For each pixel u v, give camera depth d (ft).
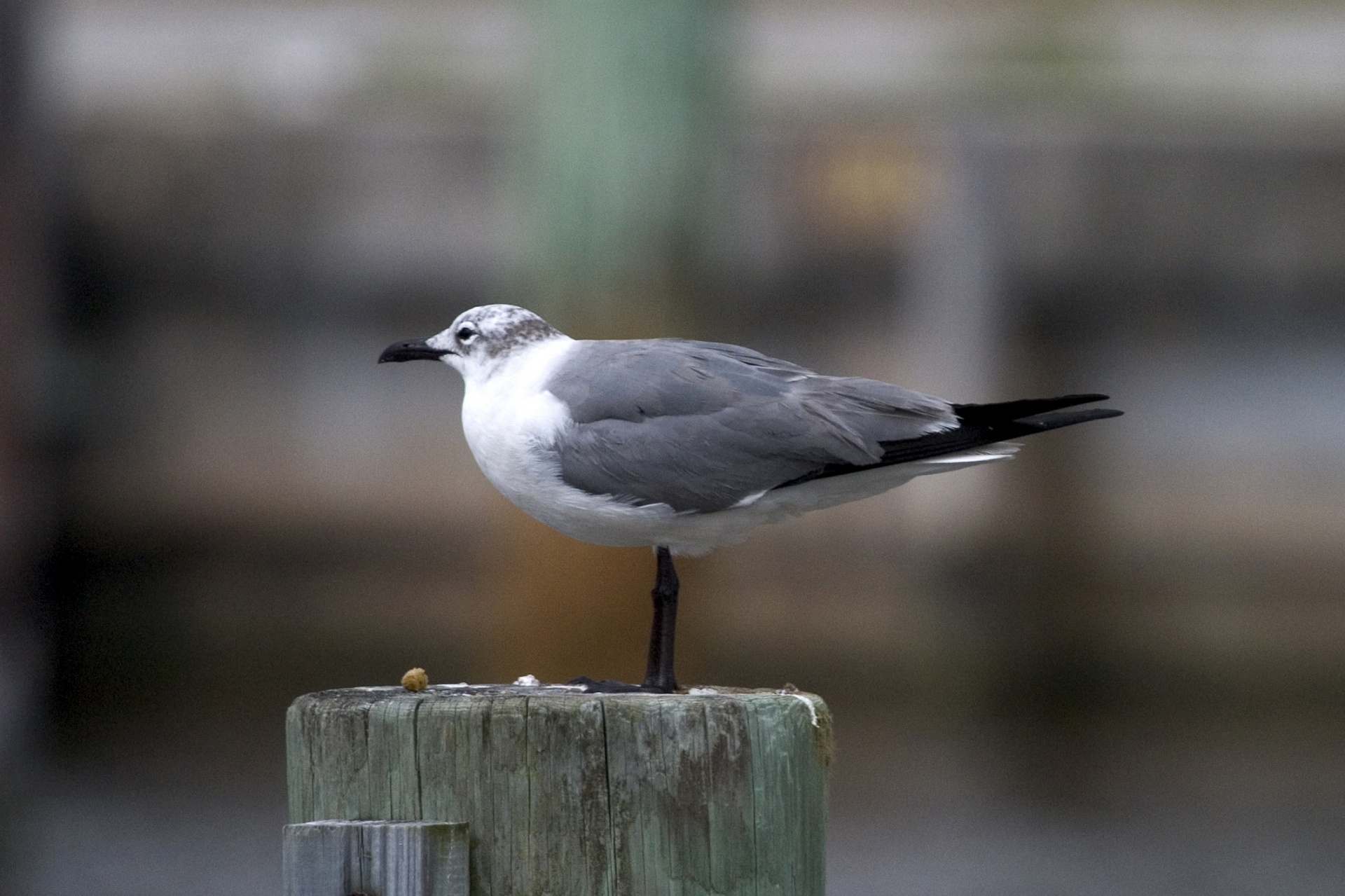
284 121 55.72
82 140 57.21
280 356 71.20
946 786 40.81
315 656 56.08
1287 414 71.36
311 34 53.62
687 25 29.81
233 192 59.72
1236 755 44.21
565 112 29.84
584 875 12.64
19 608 49.34
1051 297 66.54
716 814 12.67
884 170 60.64
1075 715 48.67
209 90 54.29
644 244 29.81
